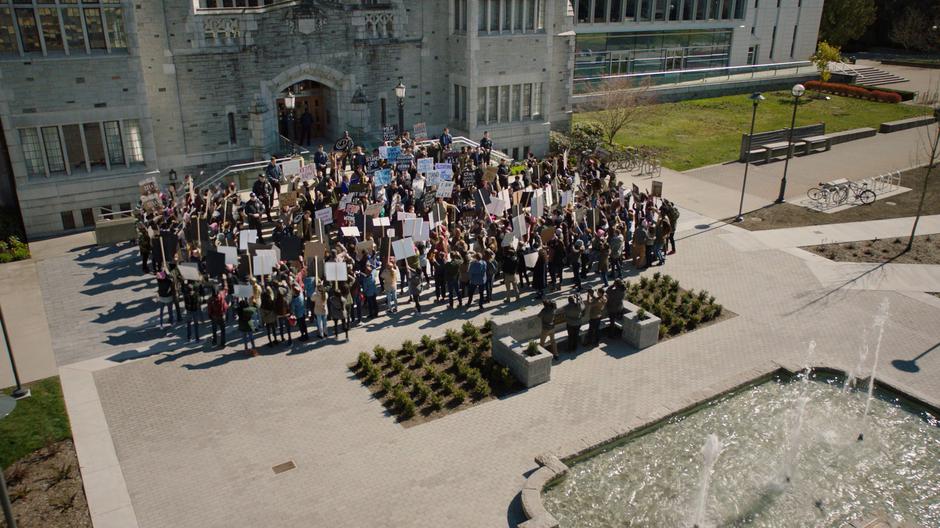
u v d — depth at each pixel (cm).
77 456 1703
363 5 3847
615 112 5034
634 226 2988
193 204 2888
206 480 1625
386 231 2612
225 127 3616
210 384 2003
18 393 1925
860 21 8000
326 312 2255
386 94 4088
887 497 1616
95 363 2108
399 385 1970
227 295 2345
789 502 1591
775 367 2100
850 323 2406
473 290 2452
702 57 6862
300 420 1847
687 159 4556
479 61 4091
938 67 7906
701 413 1908
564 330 2298
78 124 3112
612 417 1867
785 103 6247
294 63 3722
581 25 5925
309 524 1496
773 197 3781
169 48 3359
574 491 1612
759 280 2750
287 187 3269
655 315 2345
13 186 3175
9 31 2898
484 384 1977
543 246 2569
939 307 2533
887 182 4022
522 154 4478
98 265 2812
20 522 1504
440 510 1537
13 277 2703
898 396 1988
